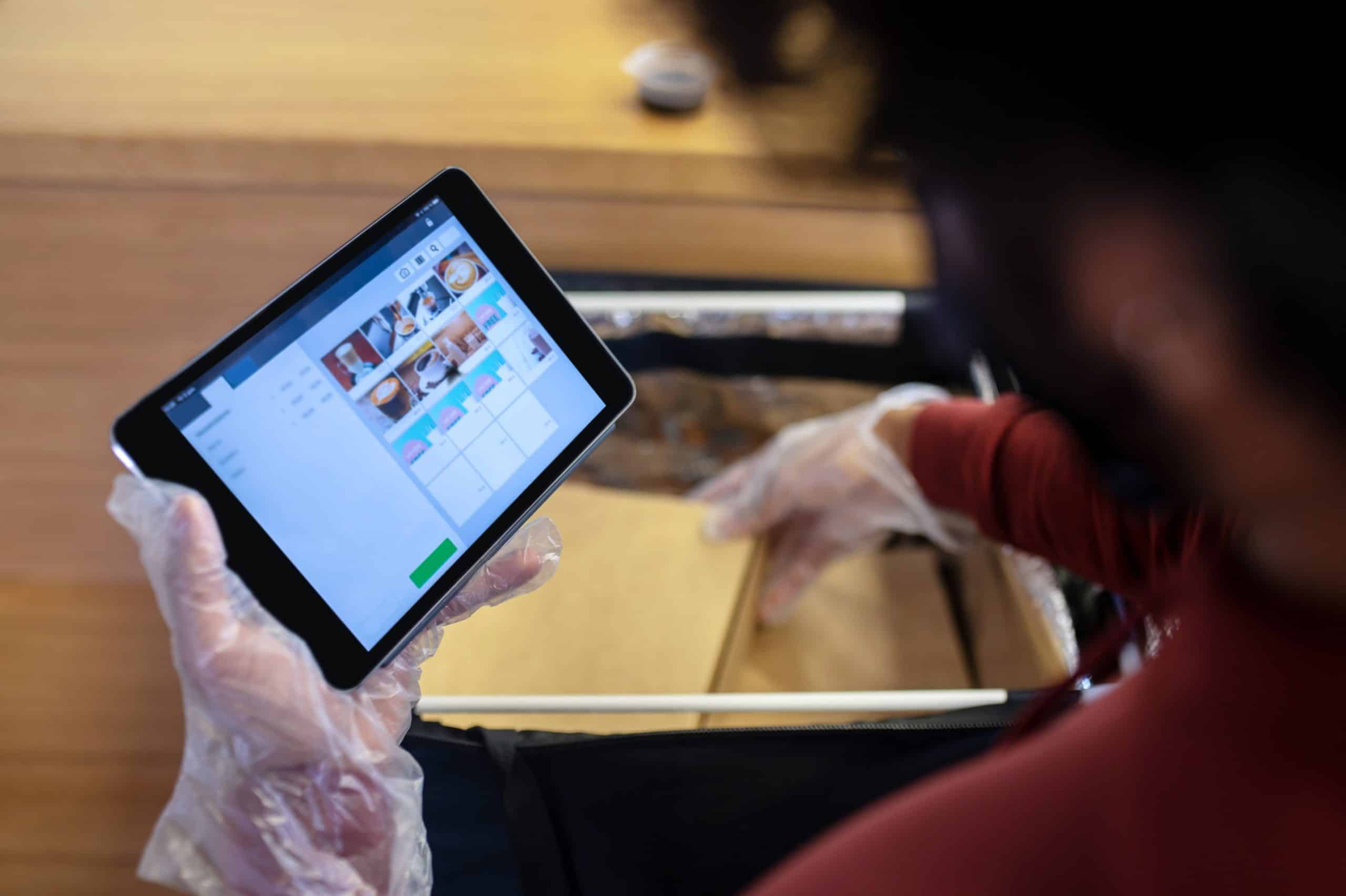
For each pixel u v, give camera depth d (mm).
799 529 824
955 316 216
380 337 472
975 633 819
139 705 623
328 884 439
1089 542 496
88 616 651
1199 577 260
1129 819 230
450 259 487
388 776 455
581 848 497
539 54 826
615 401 502
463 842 532
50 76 775
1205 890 216
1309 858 206
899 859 244
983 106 161
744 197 777
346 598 450
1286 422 172
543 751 458
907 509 753
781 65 168
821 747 470
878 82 165
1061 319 188
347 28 837
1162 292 169
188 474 435
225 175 755
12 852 584
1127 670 457
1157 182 156
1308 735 209
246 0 857
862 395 885
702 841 503
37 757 604
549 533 507
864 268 865
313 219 797
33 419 729
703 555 760
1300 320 155
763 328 846
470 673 673
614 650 691
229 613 417
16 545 677
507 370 491
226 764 434
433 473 473
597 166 754
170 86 781
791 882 258
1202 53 143
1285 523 199
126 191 799
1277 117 142
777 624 806
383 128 755
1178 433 195
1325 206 144
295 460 452
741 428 916
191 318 772
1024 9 148
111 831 589
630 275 832
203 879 435
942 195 184
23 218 783
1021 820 241
